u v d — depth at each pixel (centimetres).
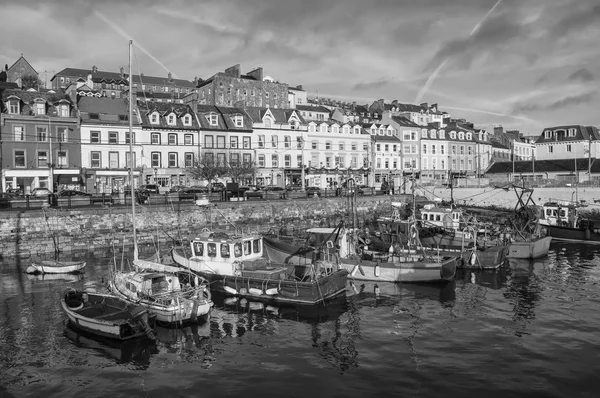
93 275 2808
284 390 1389
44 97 5434
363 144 7575
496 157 9600
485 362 1559
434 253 2973
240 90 9194
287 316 2081
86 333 1836
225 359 1619
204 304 1972
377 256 2844
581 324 1906
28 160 5059
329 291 2283
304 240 3153
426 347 1702
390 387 1398
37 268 2859
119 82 9231
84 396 1366
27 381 1455
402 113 9456
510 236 3506
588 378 1432
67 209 3578
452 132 8794
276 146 6750
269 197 5062
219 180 5784
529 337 1775
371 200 5616
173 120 5962
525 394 1345
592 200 5484
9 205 3638
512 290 2477
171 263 2734
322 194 5422
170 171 5797
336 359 1611
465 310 2144
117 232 3766
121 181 5444
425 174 8256
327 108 9031
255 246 2572
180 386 1422
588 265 3091
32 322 1964
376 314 2102
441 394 1352
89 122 5375
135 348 1711
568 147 8000
